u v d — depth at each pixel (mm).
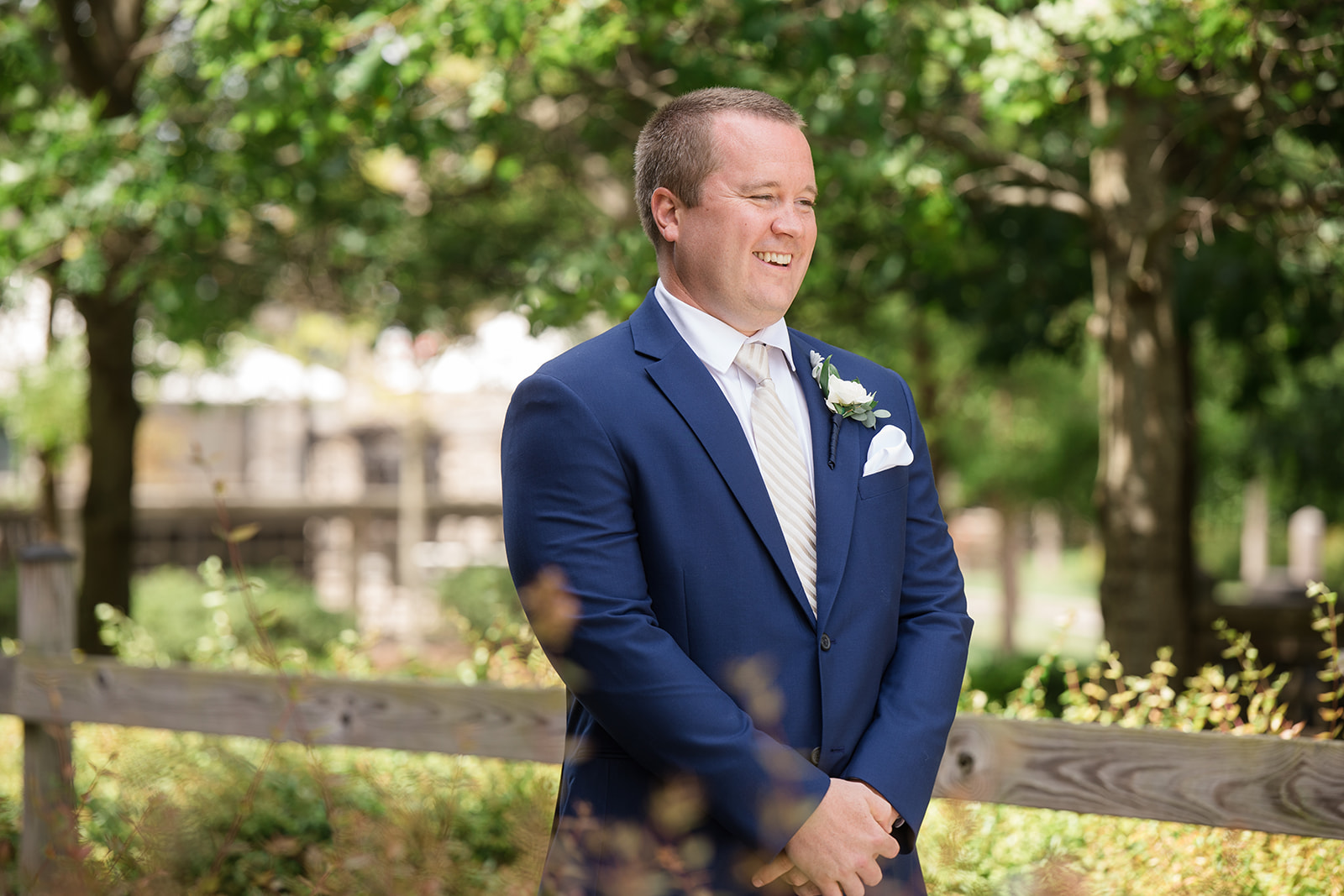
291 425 27391
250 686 4293
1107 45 5516
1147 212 7574
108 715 4500
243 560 19078
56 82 10102
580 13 6008
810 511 2447
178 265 8922
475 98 6848
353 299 11445
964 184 7996
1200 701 4109
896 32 6594
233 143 8375
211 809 3826
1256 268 9453
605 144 10266
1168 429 7594
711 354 2441
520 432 2385
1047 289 10320
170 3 9891
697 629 2307
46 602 4664
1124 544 7645
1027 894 2479
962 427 17234
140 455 26156
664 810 2189
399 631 18734
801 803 2146
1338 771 2941
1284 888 3303
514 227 11641
